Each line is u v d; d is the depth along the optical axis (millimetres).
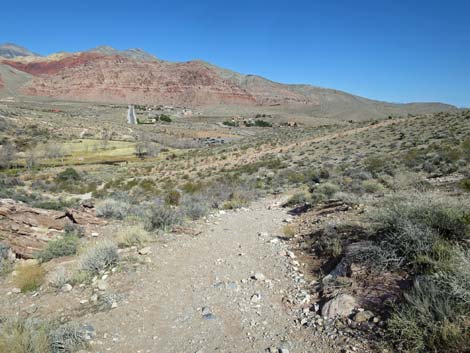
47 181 41219
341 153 37719
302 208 12148
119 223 10031
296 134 63562
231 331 4316
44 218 8906
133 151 81000
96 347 3992
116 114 191000
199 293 5453
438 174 16125
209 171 41156
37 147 73438
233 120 197000
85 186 37375
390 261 4840
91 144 86375
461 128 35250
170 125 156375
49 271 6387
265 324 4414
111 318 4652
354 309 4191
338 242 6488
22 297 5445
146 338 4207
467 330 3146
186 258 7129
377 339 3564
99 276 6055
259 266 6664
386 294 4215
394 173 19000
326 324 4121
